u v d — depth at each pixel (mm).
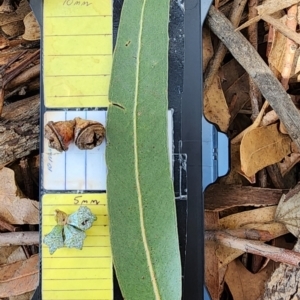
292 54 202
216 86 206
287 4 201
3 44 215
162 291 179
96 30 191
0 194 204
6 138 203
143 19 186
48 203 188
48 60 191
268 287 199
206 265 201
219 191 205
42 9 191
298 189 202
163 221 180
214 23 199
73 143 187
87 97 190
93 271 188
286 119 194
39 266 188
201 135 190
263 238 201
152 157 181
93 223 188
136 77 184
